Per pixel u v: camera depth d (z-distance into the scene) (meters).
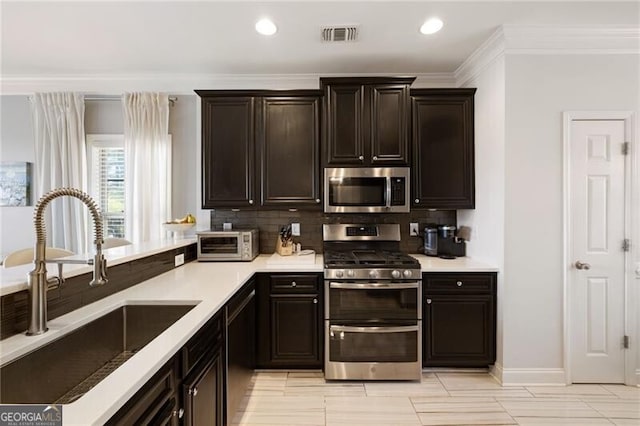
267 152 3.00
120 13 2.22
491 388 2.50
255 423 2.09
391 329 2.59
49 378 1.19
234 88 3.33
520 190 2.53
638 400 2.33
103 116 3.70
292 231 3.34
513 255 2.54
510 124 2.52
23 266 1.53
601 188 2.53
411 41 2.61
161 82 3.35
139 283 2.08
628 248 2.51
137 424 0.97
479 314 2.65
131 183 3.47
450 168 2.99
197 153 3.46
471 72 3.02
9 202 3.74
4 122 3.75
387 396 2.39
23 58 2.91
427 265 2.71
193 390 1.35
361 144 2.93
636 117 2.50
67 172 3.51
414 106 2.98
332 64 3.04
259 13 2.23
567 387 2.50
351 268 2.60
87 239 3.60
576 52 2.50
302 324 2.69
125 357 1.59
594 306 2.53
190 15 2.25
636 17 2.29
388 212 2.96
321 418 2.14
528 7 2.17
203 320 1.43
